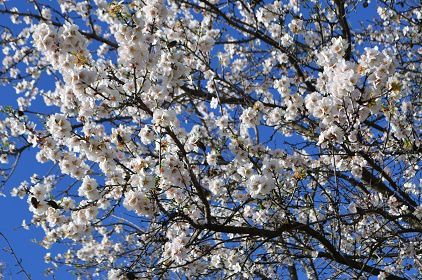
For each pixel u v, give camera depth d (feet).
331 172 17.89
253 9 24.30
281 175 18.60
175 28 21.43
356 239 19.36
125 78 16.98
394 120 17.63
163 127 13.69
